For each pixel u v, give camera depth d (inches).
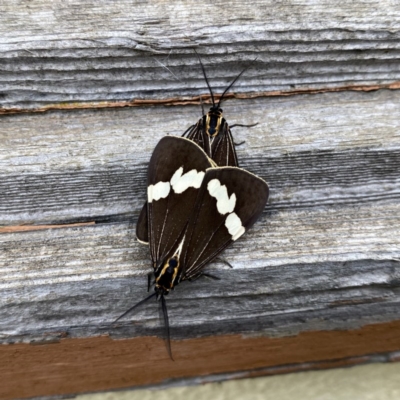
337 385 3.5
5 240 3.1
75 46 3.1
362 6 3.2
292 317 3.1
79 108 3.3
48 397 3.5
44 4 3.1
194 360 3.3
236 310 3.1
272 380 3.6
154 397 3.5
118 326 3.0
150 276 3.0
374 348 3.4
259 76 3.3
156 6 3.1
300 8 3.2
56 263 3.0
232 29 3.1
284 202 3.3
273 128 3.4
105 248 3.1
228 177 3.1
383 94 3.4
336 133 3.4
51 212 3.2
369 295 3.1
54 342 3.0
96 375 3.4
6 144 3.2
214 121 3.2
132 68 3.2
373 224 3.2
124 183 3.3
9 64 3.1
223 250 3.0
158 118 3.3
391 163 3.3
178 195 3.0
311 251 3.1
